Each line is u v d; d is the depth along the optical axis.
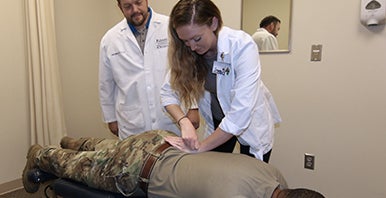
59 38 2.82
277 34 2.32
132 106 1.92
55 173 1.64
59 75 2.76
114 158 1.47
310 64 2.23
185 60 1.39
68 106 2.95
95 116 3.23
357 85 2.09
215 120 1.63
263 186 1.14
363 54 2.05
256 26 2.40
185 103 1.51
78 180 1.54
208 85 1.46
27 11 2.49
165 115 1.85
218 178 1.15
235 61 1.25
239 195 1.09
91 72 3.15
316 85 2.23
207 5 1.18
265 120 1.42
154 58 1.83
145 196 1.40
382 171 2.08
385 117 2.03
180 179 1.23
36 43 2.52
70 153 1.62
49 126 2.63
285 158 2.42
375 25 1.98
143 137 1.50
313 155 2.31
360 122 2.12
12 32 2.46
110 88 2.03
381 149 2.07
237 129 1.21
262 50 2.40
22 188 2.57
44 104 2.58
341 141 2.19
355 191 2.19
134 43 1.83
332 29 2.12
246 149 1.46
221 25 1.26
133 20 1.77
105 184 1.44
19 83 2.54
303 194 1.08
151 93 1.85
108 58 1.90
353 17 2.05
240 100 1.20
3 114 2.46
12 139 2.53
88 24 3.06
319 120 2.25
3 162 2.48
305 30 2.21
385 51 1.98
